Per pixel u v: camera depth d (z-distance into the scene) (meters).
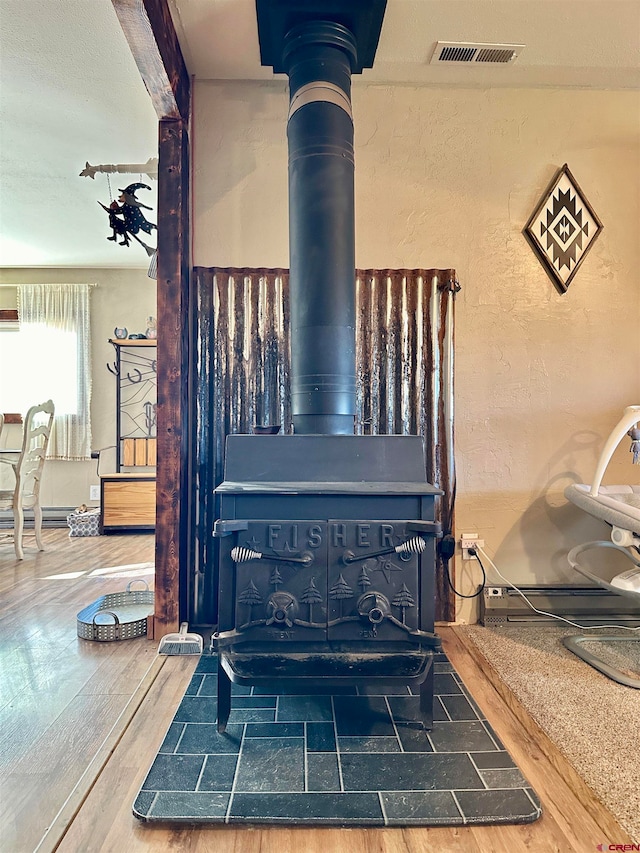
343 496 1.50
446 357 2.39
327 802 1.20
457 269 2.44
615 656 2.04
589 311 2.49
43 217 3.85
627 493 2.27
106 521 4.39
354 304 1.81
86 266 4.89
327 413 1.73
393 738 1.47
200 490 2.33
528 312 2.46
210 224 2.40
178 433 2.16
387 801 1.21
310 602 1.48
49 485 4.89
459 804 1.20
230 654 1.44
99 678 1.83
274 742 1.45
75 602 2.65
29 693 1.73
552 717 1.60
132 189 2.63
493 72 2.36
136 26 1.69
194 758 1.37
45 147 3.00
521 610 2.39
